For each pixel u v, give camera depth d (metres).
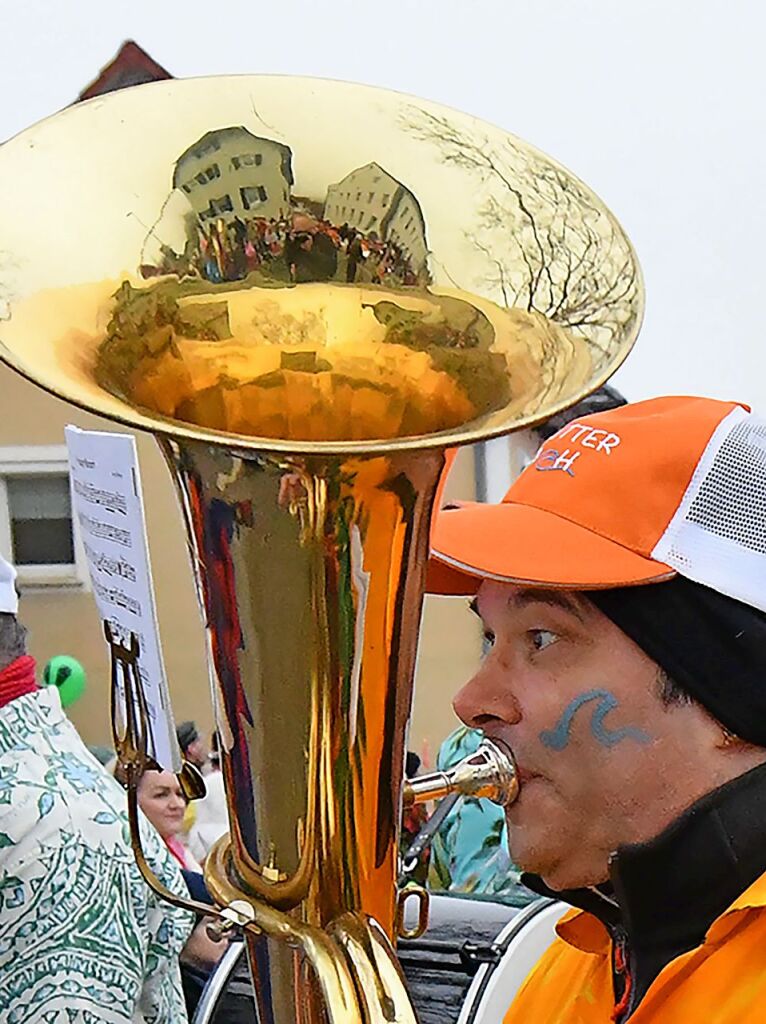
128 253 0.99
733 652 0.94
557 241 0.98
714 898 0.92
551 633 1.02
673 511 0.99
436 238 1.02
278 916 0.91
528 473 1.12
